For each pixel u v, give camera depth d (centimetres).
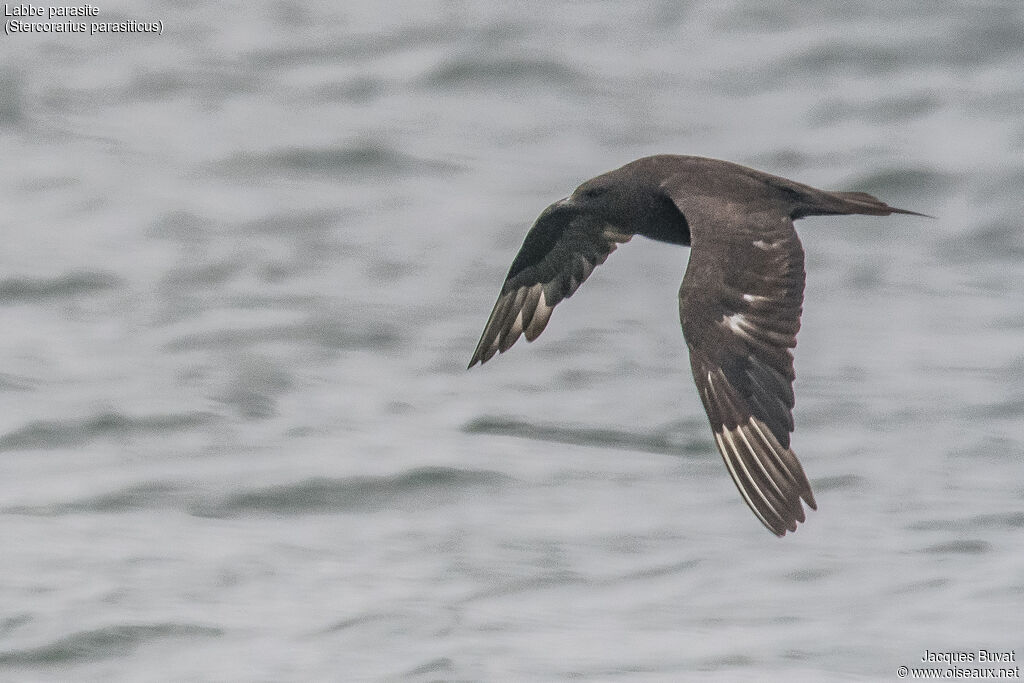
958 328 1922
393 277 2097
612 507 1446
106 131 2677
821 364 1817
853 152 2544
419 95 2847
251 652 1190
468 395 1739
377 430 1633
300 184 2466
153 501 1466
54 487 1498
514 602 1262
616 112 2748
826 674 1129
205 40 3116
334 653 1183
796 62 2917
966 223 2286
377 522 1422
